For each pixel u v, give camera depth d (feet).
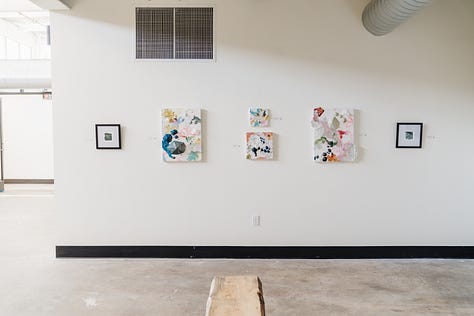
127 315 9.82
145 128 13.96
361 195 14.01
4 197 26.94
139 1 13.73
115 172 14.06
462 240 14.06
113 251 14.16
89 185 14.08
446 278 12.16
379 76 13.75
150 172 14.06
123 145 14.01
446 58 13.70
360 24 13.66
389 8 11.07
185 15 13.73
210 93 13.87
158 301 10.61
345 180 13.98
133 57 13.83
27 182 33.19
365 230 14.08
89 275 12.46
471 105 13.78
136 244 14.17
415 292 11.12
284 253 14.14
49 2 13.07
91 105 13.92
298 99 13.84
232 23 13.73
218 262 13.73
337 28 13.67
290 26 13.71
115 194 14.10
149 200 14.10
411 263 13.57
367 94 13.79
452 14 13.60
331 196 14.03
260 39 13.75
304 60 13.76
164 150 13.92
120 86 13.89
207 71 13.83
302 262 13.71
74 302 10.53
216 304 3.60
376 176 13.97
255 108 13.84
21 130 32.86
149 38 13.78
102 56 13.83
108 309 10.14
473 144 13.85
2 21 24.73
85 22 13.75
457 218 14.02
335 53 13.74
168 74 13.85
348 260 13.92
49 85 19.86
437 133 13.85
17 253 14.66
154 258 14.11
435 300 10.61
